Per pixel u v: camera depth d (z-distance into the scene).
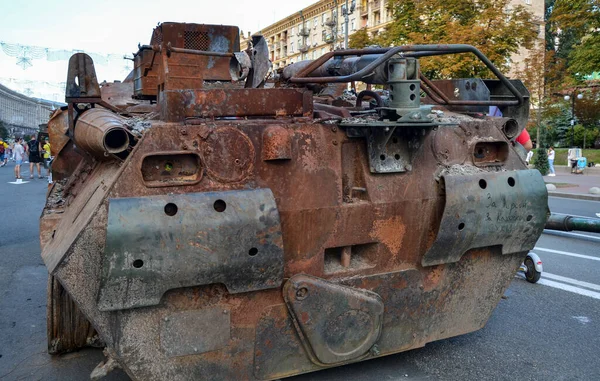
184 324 2.94
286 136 3.06
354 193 3.35
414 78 3.26
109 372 3.73
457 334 3.88
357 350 3.40
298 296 3.12
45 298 5.69
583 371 3.87
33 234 9.02
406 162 3.43
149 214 2.72
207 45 4.61
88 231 2.75
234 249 2.86
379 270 3.43
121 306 2.75
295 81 3.44
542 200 3.65
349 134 3.28
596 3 17.48
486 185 3.47
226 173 2.98
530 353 4.16
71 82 3.62
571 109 30.83
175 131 2.90
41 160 20.30
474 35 14.45
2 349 4.38
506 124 3.85
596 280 6.13
